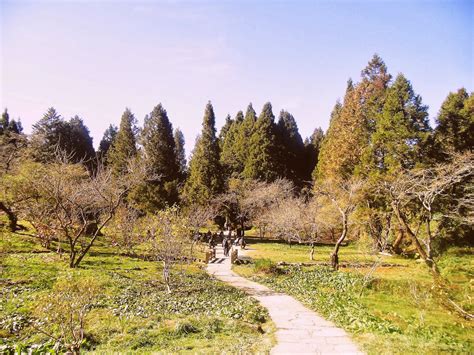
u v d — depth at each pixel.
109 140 84.00
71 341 9.47
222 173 53.78
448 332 11.84
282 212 42.84
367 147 38.44
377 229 36.16
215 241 40.09
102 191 25.72
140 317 12.20
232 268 26.58
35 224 24.83
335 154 43.66
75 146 61.16
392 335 10.91
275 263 26.17
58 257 22.64
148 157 49.94
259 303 15.94
